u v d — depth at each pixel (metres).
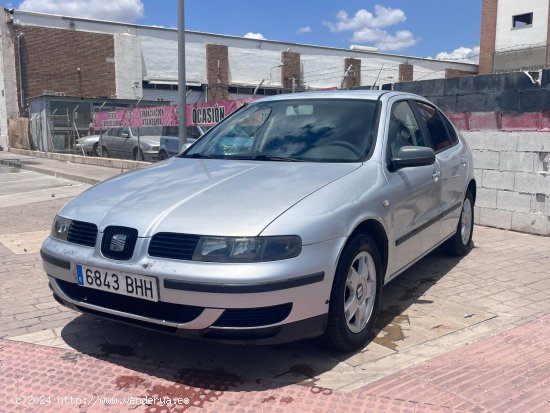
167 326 3.21
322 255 3.28
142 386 3.28
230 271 3.04
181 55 11.31
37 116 28.27
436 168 4.98
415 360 3.60
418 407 3.02
